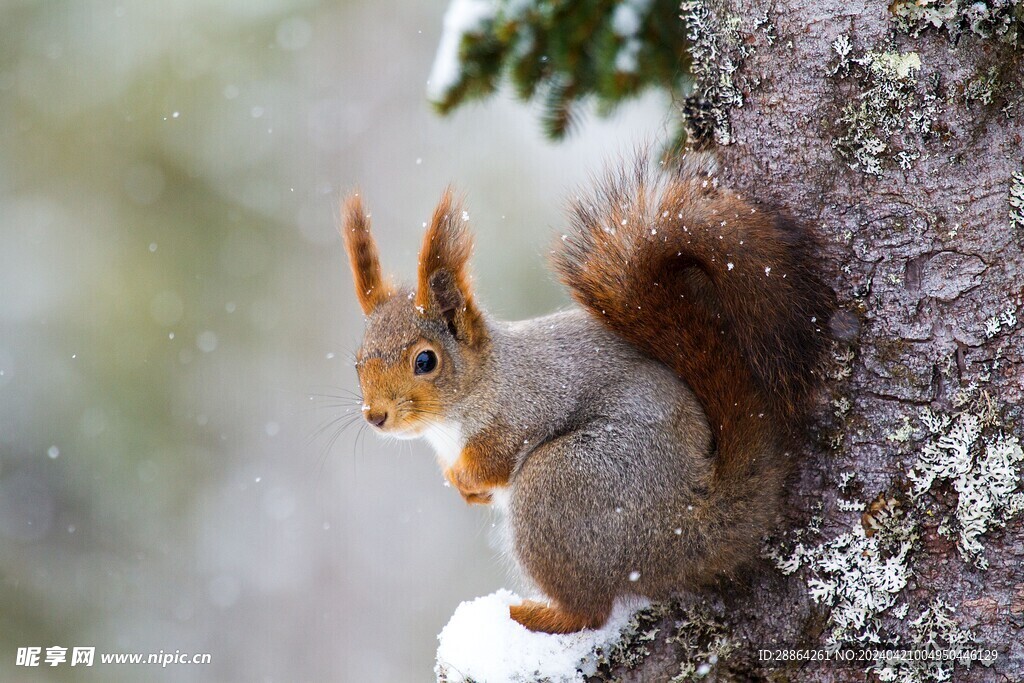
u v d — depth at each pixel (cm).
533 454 290
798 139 286
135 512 407
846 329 284
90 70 419
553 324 294
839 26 285
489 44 299
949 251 283
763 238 285
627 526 287
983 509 282
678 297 288
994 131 283
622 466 288
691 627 286
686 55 293
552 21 297
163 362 422
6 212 416
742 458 286
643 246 288
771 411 286
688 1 289
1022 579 282
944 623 282
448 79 300
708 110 288
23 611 382
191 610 408
